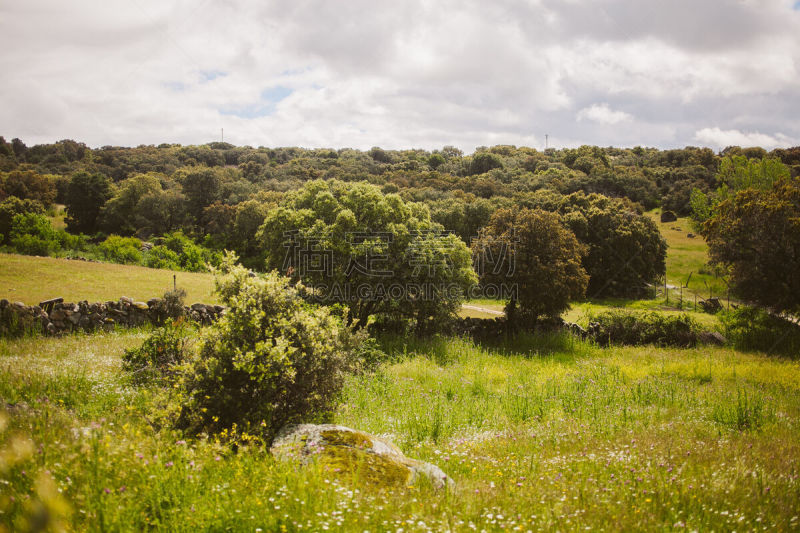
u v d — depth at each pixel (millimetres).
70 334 15180
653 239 51281
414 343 18875
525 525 3859
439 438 8219
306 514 3469
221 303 8812
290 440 5941
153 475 3650
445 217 57812
